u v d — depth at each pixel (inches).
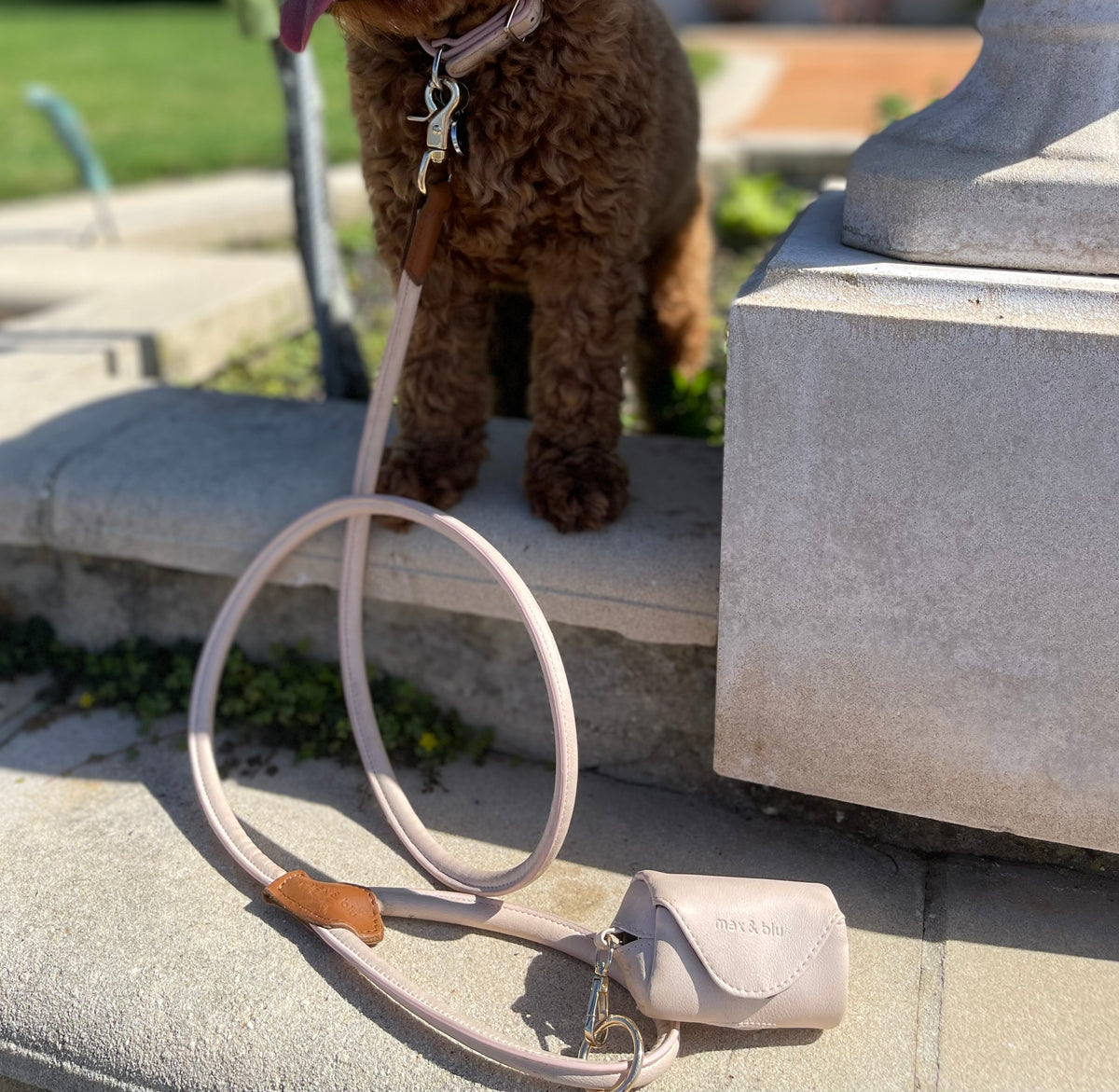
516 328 33.6
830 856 24.8
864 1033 20.2
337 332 40.7
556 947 21.9
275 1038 20.0
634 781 27.5
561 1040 20.1
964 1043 20.0
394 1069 19.5
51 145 98.3
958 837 24.7
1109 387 18.5
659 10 29.3
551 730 28.0
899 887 23.8
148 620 31.1
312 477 29.1
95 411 33.5
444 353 26.8
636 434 36.7
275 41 37.2
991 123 20.6
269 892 22.4
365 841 25.1
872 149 22.1
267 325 50.9
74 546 29.7
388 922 22.8
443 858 23.8
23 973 21.4
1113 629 20.0
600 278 25.3
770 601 22.0
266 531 27.9
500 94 22.7
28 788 26.8
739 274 62.8
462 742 28.4
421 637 28.4
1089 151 19.5
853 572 21.2
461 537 23.6
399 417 28.2
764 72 134.3
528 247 25.1
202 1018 20.4
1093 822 21.5
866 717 22.3
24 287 53.5
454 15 22.2
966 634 20.9
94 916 22.6
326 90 115.1
